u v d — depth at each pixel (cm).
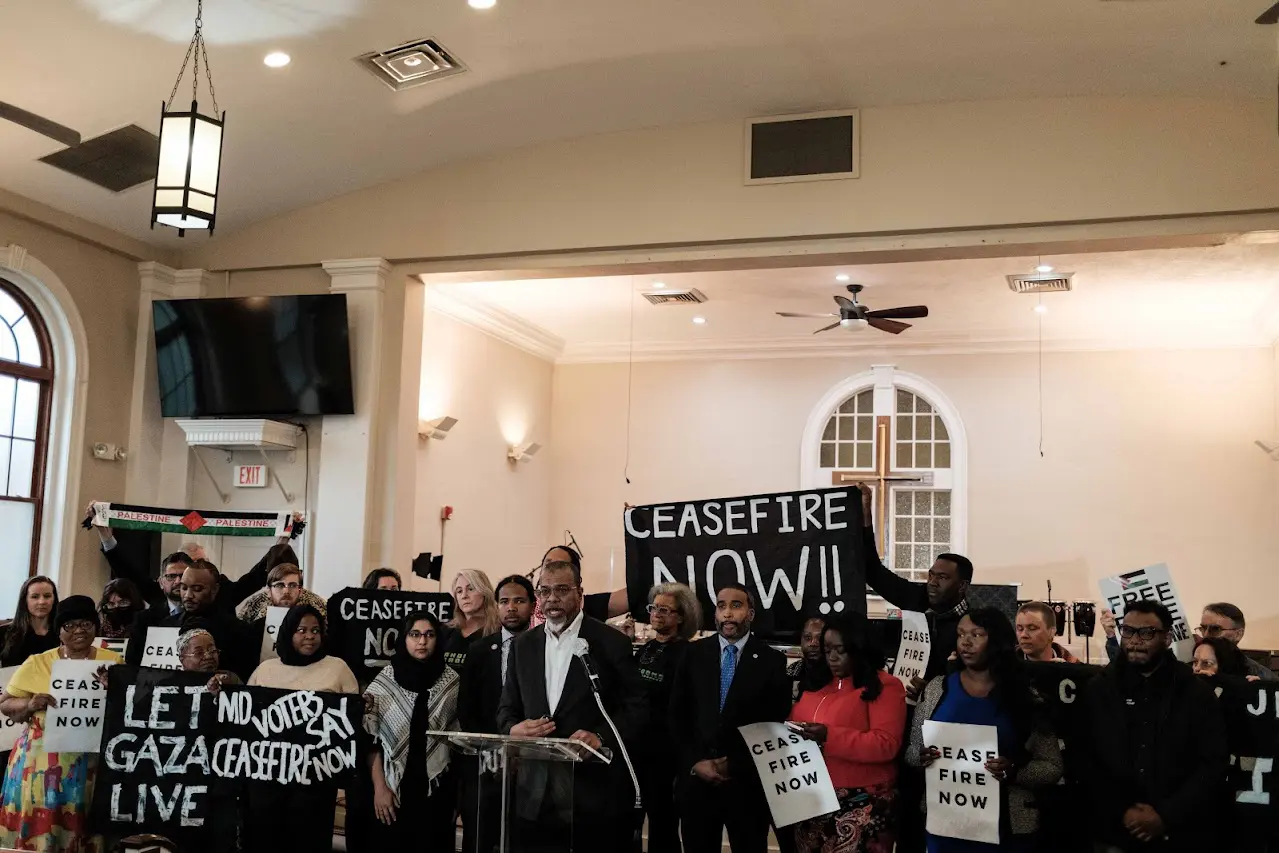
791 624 477
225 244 830
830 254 718
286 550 633
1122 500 1119
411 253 792
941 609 477
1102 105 679
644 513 503
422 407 1008
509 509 1185
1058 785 398
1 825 453
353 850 446
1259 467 1084
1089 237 676
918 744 399
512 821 358
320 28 606
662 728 459
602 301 1084
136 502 798
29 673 459
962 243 695
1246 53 609
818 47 640
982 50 633
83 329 765
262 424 779
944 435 1188
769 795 395
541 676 421
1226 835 387
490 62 655
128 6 568
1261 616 1069
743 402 1242
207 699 443
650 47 643
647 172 752
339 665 468
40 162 684
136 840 430
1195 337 1110
